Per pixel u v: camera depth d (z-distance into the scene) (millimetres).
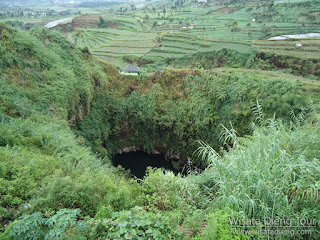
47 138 13789
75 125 25250
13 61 20281
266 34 58719
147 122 33656
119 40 58219
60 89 22594
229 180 7906
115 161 33781
